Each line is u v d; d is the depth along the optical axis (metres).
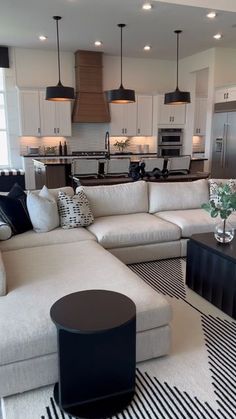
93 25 6.16
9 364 1.80
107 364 1.83
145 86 9.29
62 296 2.14
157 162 6.23
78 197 3.78
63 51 8.32
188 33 6.70
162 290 3.19
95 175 5.98
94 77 8.41
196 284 3.12
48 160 7.26
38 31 6.56
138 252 3.71
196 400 1.87
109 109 8.69
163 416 1.77
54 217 3.51
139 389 1.95
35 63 8.19
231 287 2.69
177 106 9.09
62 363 1.73
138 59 9.08
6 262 2.71
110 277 2.42
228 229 3.03
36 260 2.75
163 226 3.79
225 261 2.73
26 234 3.34
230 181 4.79
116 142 9.23
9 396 1.88
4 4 5.05
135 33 6.70
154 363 2.16
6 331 1.81
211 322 2.66
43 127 8.21
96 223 3.80
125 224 3.76
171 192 4.48
